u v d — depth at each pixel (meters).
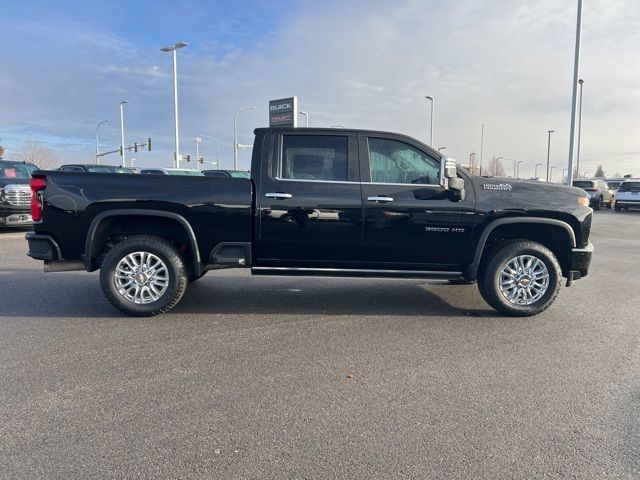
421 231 5.40
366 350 4.46
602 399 3.52
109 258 5.27
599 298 6.62
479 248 5.45
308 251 5.46
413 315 5.66
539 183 5.63
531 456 2.79
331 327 5.14
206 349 4.44
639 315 5.75
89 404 3.35
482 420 3.20
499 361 4.23
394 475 2.60
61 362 4.09
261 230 5.38
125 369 3.96
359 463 2.71
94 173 5.30
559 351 4.50
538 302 5.55
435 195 5.38
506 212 5.41
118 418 3.17
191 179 5.31
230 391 3.58
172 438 2.94
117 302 5.31
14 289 6.78
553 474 2.62
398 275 5.50
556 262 5.49
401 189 5.39
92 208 5.24
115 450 2.80
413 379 3.83
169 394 3.52
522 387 3.71
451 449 2.86
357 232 5.38
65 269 5.36
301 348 4.50
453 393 3.59
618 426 3.14
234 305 6.02
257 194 5.35
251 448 2.84
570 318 5.61
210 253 5.43
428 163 5.48
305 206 5.32
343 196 5.34
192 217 5.31
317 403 3.41
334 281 7.59
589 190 30.16
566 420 3.21
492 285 5.52
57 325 5.10
